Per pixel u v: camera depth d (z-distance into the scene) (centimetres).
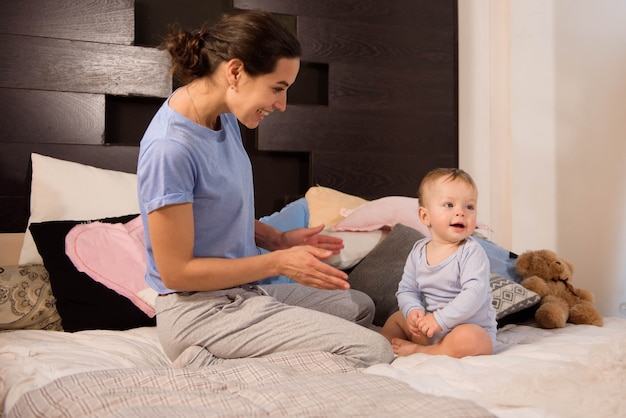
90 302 191
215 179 155
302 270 151
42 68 246
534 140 316
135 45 261
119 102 264
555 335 186
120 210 229
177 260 148
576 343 167
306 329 151
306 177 292
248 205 171
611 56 329
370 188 294
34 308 188
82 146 250
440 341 170
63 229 203
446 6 309
